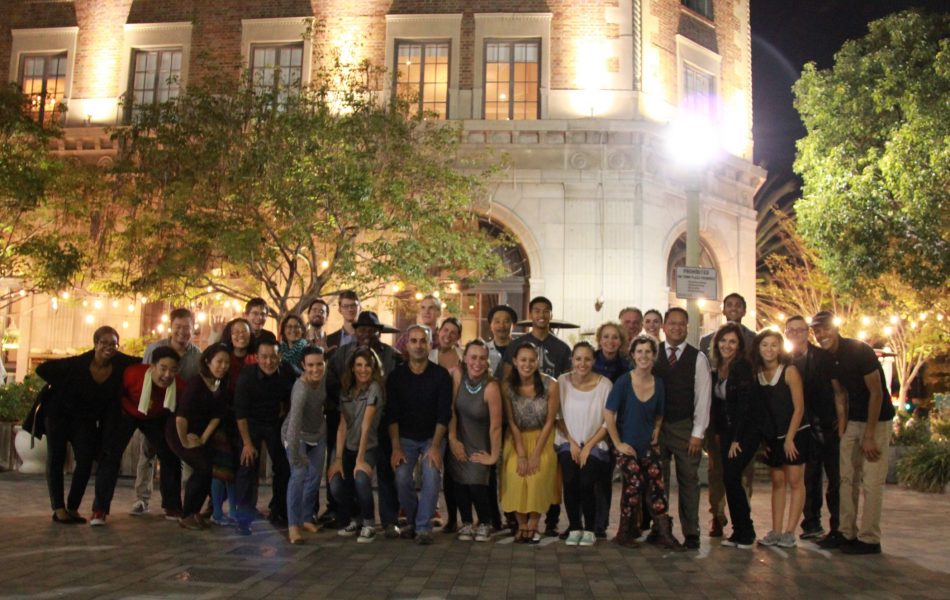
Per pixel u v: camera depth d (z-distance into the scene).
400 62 19.91
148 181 16.09
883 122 20.20
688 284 12.45
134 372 8.55
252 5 20.45
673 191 19.84
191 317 8.98
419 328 8.05
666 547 7.56
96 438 8.68
